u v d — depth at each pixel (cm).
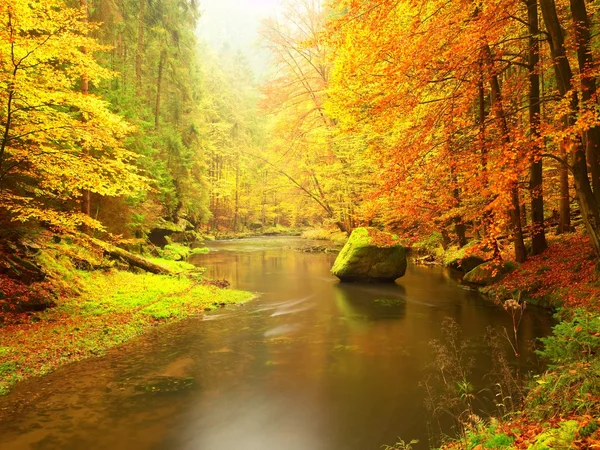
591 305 826
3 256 1018
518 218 1352
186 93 3200
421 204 1256
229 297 1393
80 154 1203
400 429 525
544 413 391
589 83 796
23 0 843
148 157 2022
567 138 690
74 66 1048
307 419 560
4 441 506
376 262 1712
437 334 946
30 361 750
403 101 973
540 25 1225
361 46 913
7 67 893
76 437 517
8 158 997
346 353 831
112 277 1444
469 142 1044
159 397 633
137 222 1977
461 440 416
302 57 2980
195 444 501
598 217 789
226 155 5812
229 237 5388
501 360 529
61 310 1042
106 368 755
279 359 802
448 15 927
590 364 412
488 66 972
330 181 2653
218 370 746
